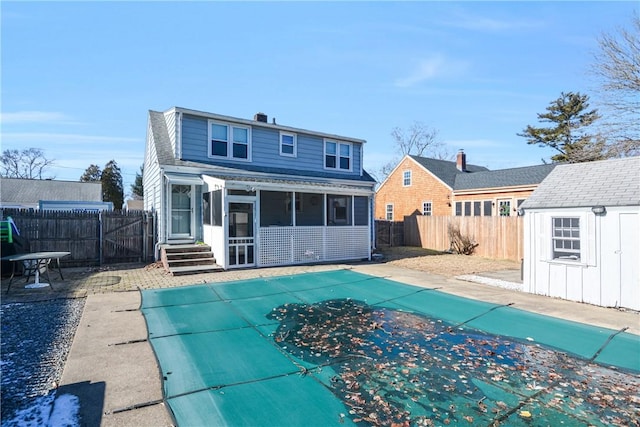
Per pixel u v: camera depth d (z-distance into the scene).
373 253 16.27
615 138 17.38
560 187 8.55
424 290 8.53
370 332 5.52
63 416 3.09
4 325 5.66
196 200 12.87
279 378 3.90
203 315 6.30
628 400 3.49
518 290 8.75
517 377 4.00
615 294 7.08
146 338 5.11
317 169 16.81
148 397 3.45
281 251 12.09
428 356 4.58
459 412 3.24
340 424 3.03
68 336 5.21
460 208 23.31
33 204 27.36
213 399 3.43
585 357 4.60
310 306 7.03
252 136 14.66
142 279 9.46
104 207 24.20
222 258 10.83
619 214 7.09
